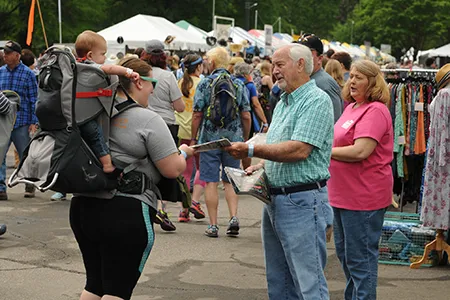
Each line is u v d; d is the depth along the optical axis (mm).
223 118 9344
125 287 4844
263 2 75062
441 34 67688
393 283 7605
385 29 67625
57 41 47312
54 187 4578
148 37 27344
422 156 10883
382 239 8461
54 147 4520
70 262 8109
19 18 46000
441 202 7910
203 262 8258
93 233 4797
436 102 7840
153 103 9633
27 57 14180
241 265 8172
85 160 4539
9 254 8406
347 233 5973
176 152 4844
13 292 6969
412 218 8891
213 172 9539
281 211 5227
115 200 4746
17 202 11852
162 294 7012
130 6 62156
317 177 5191
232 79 9617
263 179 5242
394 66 12711
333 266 8266
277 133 5258
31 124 12406
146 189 4816
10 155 18156
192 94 11039
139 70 4910
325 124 5117
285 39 49750
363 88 5965
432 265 8344
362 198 5891
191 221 10633
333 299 6984
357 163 5910
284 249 5277
